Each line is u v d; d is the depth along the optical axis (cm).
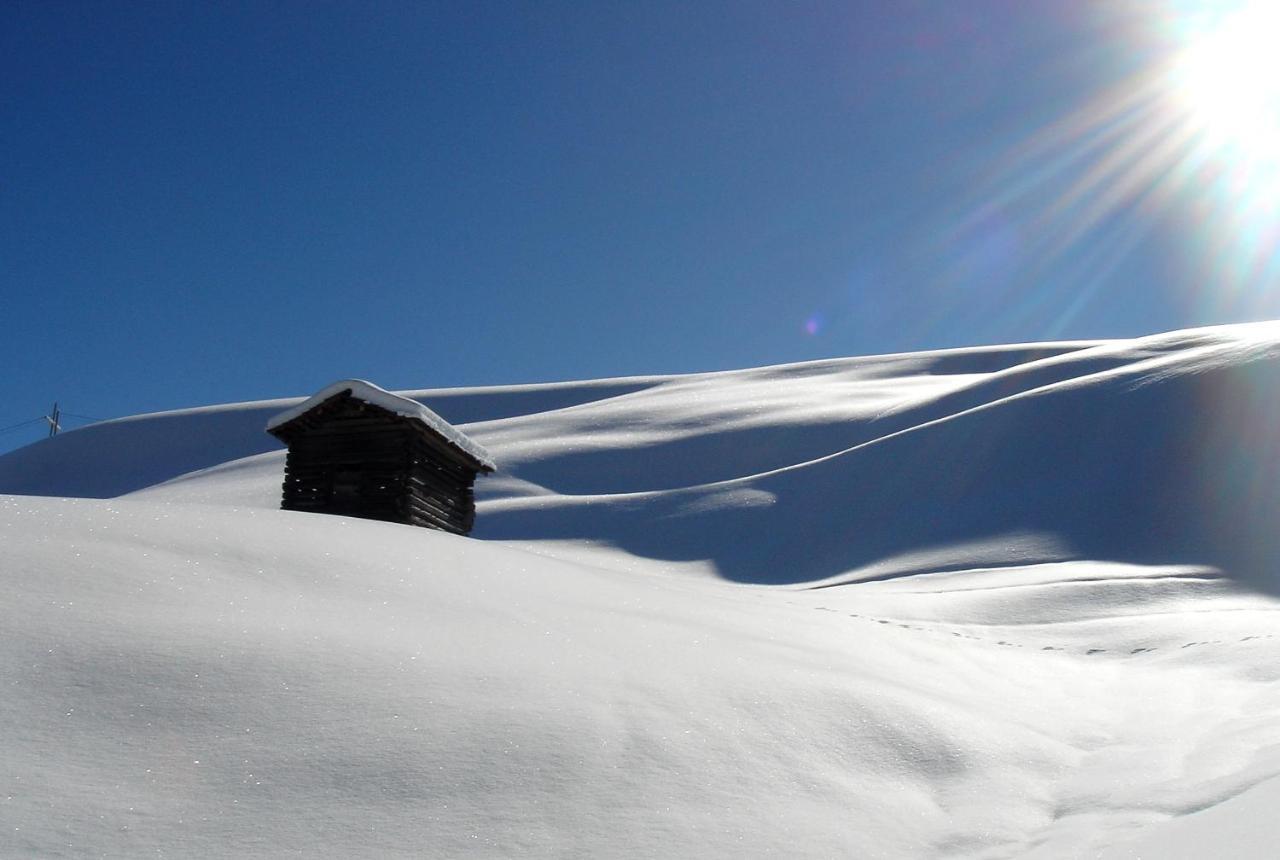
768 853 540
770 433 7331
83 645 635
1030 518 4594
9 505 966
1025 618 2575
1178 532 4181
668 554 5175
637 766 619
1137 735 955
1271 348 5581
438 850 491
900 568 4203
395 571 998
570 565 1430
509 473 6919
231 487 6756
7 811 461
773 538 5172
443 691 675
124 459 9006
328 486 2278
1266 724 934
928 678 1097
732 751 674
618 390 10400
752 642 1045
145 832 469
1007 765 783
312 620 776
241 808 504
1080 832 616
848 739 754
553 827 530
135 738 551
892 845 585
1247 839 532
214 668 642
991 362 10306
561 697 703
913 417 7012
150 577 789
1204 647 1598
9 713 545
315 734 589
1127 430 5181
